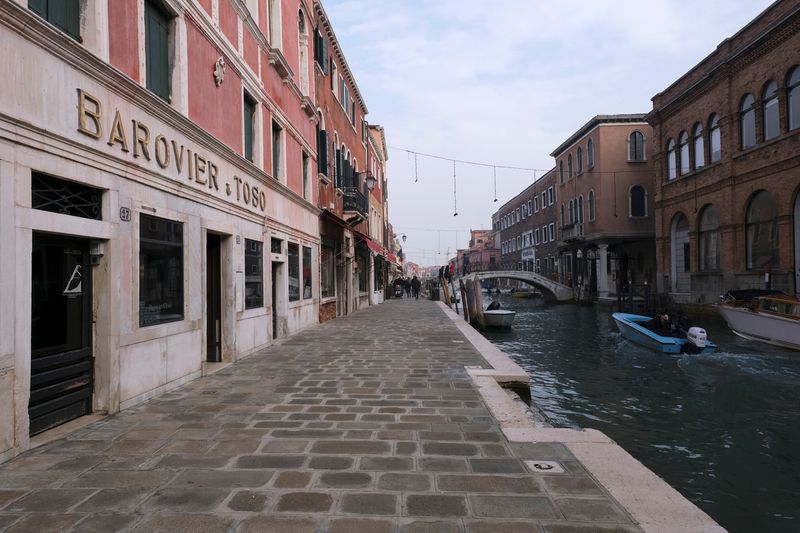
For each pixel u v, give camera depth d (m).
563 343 18.67
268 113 11.17
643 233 34.16
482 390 6.59
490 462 4.01
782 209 18.97
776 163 19.22
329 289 18.25
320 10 16.34
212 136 7.88
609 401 10.16
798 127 18.23
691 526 2.97
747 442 7.69
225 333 8.84
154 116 6.31
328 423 5.10
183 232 7.11
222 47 8.57
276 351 10.16
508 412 5.50
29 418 4.60
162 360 6.44
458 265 116.31
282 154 12.27
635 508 3.19
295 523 3.02
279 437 4.64
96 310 5.39
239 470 3.85
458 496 3.39
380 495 3.40
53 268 4.88
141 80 6.12
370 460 4.06
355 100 24.69
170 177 6.67
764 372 12.37
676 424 8.60
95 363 5.39
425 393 6.45
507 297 57.88
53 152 4.55
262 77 10.84
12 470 3.85
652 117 28.77
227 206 8.70
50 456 4.15
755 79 20.44
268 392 6.52
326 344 11.23
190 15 7.40
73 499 3.35
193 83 7.55
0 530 2.93
